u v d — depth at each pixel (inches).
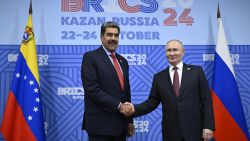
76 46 125.9
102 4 128.4
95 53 95.3
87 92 91.4
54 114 122.7
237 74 129.2
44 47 124.8
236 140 115.0
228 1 132.3
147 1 129.7
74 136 122.3
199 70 97.3
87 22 127.2
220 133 115.0
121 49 126.9
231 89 117.5
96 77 92.4
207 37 129.6
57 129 122.1
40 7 126.4
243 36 131.1
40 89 122.7
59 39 125.7
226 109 116.2
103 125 89.7
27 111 110.0
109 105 88.7
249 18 132.1
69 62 125.0
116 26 96.6
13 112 109.6
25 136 108.7
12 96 110.1
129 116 96.3
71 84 124.2
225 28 131.3
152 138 124.0
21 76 113.0
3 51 124.0
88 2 127.9
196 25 130.0
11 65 123.9
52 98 123.3
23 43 115.6
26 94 111.4
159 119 124.6
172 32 129.0
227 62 119.6
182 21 129.8
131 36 127.7
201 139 92.0
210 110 91.7
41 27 125.6
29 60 114.1
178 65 99.3
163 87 96.6
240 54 130.2
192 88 94.0
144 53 127.3
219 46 121.0
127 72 100.6
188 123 90.9
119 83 93.1
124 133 93.2
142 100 125.3
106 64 93.4
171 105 93.0
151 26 128.8
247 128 119.9
